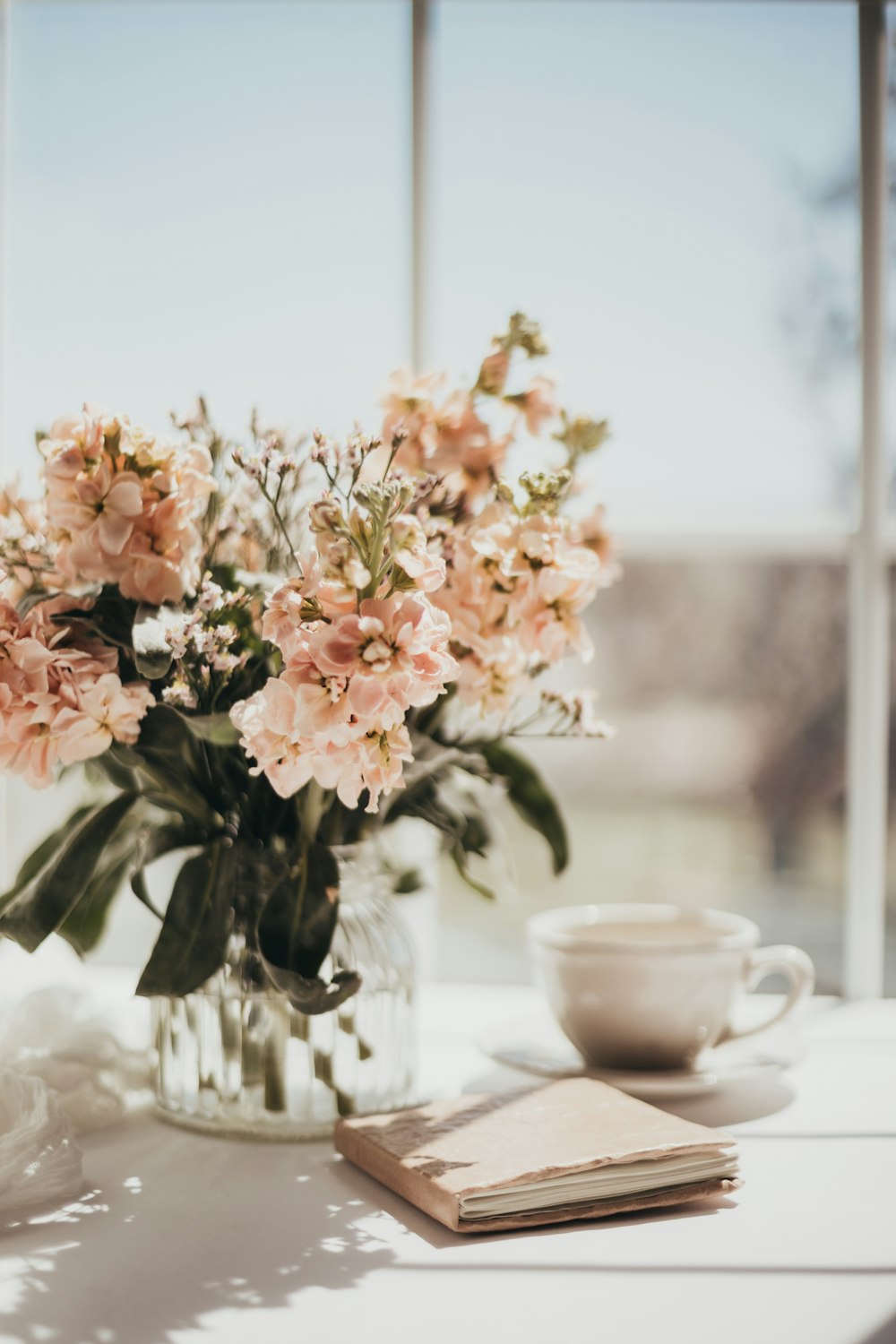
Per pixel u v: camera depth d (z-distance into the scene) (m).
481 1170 0.71
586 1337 0.65
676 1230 0.71
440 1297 0.67
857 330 1.03
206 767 0.81
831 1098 0.84
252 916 0.80
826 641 4.18
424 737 0.82
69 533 0.77
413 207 1.05
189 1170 0.77
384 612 0.71
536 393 0.82
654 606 4.30
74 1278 0.68
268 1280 0.68
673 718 4.41
